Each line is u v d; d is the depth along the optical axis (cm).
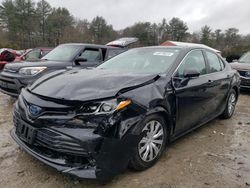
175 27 7138
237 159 354
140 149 297
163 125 324
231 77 517
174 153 363
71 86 286
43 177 287
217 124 510
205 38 7431
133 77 311
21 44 5538
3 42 4791
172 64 363
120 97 269
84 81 297
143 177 297
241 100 775
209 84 419
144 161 305
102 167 255
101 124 252
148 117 293
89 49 719
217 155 363
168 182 290
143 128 288
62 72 364
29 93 305
